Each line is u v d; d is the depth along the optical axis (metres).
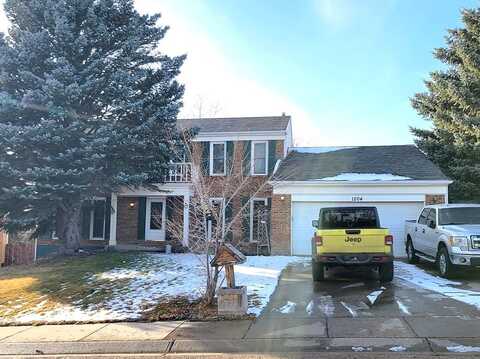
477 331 7.76
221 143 25.34
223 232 10.51
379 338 7.53
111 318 9.64
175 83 20.52
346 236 12.13
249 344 7.55
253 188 23.22
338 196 19.53
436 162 24.56
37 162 17.88
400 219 19.12
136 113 18.98
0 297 12.26
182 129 18.83
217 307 9.81
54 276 14.68
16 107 17.27
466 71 23.22
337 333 7.88
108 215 25.53
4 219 18.05
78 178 17.55
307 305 9.97
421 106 26.66
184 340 7.88
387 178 19.33
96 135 17.92
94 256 18.83
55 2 18.25
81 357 7.46
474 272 13.87
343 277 13.29
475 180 22.69
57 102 17.53
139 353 7.50
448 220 13.72
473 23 23.27
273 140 25.02
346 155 23.00
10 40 18.84
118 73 18.28
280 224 19.83
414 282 12.31
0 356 7.64
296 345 7.37
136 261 17.42
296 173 20.92
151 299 11.10
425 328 7.99
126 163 19.28
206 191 12.10
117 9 19.47
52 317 10.05
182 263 16.77
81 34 18.34
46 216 18.09
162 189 22.59
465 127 22.14
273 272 14.25
